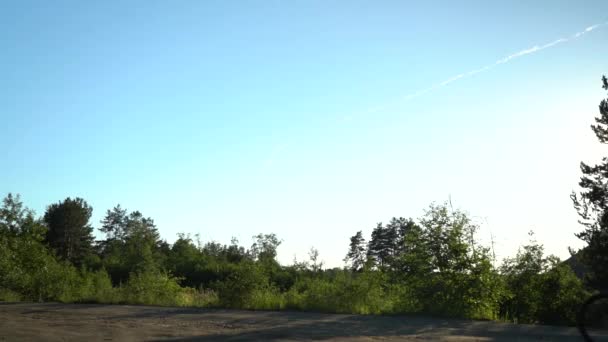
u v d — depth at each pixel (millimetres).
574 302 19109
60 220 95688
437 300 19656
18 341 11930
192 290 29484
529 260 20359
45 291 27703
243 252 66875
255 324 16047
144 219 117188
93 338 12539
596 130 27562
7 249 29391
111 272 51031
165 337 12875
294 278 34500
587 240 26109
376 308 21156
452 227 20328
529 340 12703
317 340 12469
